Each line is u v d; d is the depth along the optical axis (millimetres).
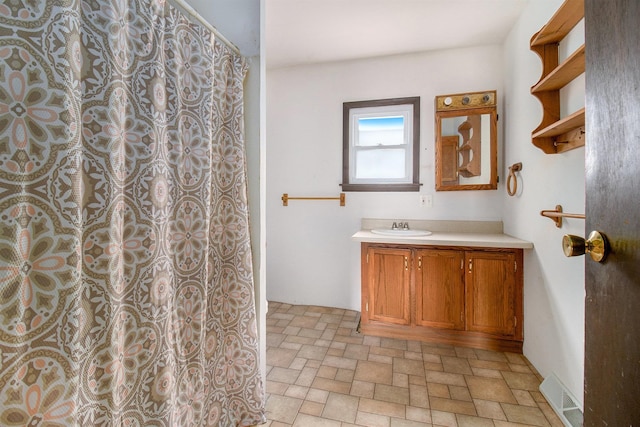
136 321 904
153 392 933
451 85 2672
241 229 1399
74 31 699
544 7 1772
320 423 1462
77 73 709
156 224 947
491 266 2152
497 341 2162
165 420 951
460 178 2604
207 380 1284
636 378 506
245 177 1483
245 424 1434
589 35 648
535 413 1525
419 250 2295
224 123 1373
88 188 780
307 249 3080
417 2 2027
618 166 553
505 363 1992
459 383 1778
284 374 1876
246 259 1413
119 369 848
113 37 813
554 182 1684
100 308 797
